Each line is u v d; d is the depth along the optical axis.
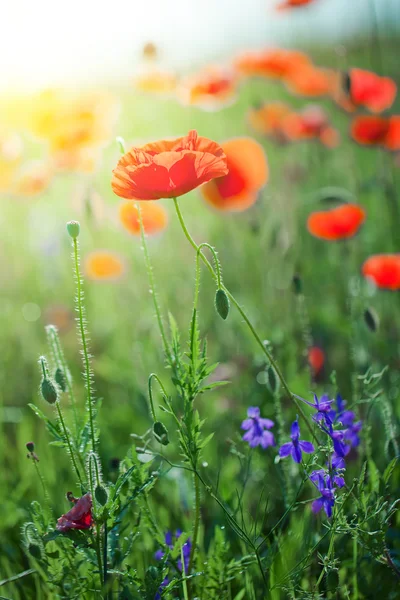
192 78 2.50
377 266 1.74
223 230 2.64
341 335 2.03
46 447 1.67
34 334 2.23
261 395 1.75
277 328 1.84
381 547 1.33
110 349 2.16
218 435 1.71
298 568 1.36
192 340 1.33
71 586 1.34
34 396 1.89
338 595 1.38
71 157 2.16
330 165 3.12
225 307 1.32
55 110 2.19
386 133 2.44
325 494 1.34
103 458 1.66
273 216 2.31
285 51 2.84
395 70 3.42
